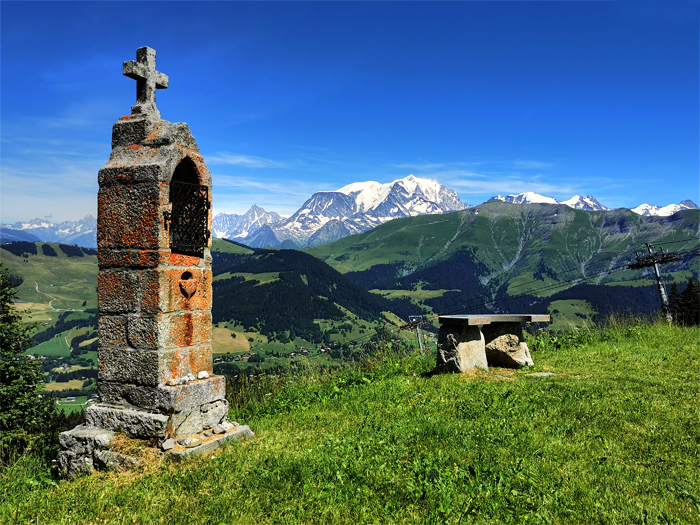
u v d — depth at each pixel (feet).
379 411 14.44
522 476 9.61
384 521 8.70
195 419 12.45
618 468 9.95
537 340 25.03
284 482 10.03
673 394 14.20
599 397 14.25
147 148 12.71
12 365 31.45
